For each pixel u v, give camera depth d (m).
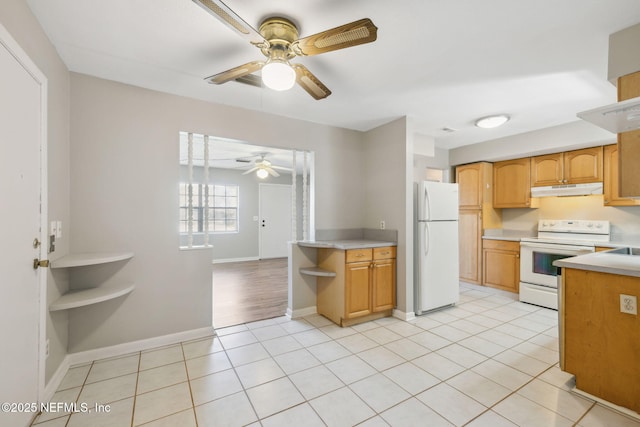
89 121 2.23
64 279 2.08
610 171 3.26
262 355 2.31
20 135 1.43
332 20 1.60
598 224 3.50
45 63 1.72
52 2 1.47
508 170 4.20
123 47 1.87
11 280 1.35
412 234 3.18
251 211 7.04
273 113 3.05
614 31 1.69
